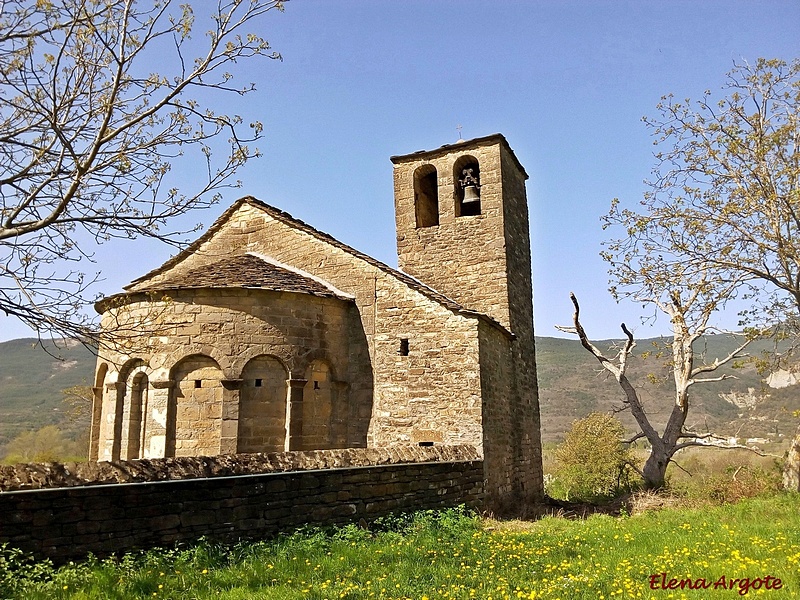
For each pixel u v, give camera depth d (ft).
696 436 66.13
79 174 25.23
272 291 45.52
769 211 52.01
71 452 115.65
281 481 30.81
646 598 19.66
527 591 20.88
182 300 44.52
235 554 26.61
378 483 35.88
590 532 33.71
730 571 22.57
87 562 23.39
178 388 43.57
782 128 51.19
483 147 63.00
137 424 44.68
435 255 62.85
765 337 56.18
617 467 86.79
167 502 26.63
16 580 20.52
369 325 50.88
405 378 48.88
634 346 71.82
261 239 59.77
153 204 28.27
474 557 26.35
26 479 23.58
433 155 65.31
